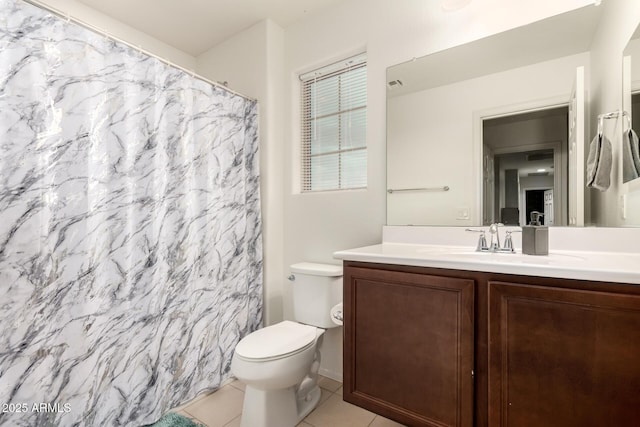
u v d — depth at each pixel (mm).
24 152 1104
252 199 2066
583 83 1275
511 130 1426
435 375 1032
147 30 2252
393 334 1125
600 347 791
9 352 1072
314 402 1637
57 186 1183
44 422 1142
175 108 1624
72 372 1216
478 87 1504
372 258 1193
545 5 1359
